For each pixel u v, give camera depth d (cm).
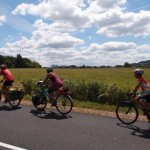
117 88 1614
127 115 1109
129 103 1002
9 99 1315
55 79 1180
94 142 746
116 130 878
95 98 1659
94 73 5947
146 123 990
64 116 1095
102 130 874
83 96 1706
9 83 1324
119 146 715
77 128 896
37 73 5684
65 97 1156
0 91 1346
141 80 968
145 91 955
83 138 782
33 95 1265
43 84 1209
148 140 774
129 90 1584
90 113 1172
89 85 1689
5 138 774
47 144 724
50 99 1190
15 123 958
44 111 1198
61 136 799
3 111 1189
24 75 4869
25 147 698
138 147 710
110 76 4856
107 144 730
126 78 4328
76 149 687
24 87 1958
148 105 958
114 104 1590
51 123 965
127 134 833
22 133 828
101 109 1330
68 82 1797
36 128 891
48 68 1197
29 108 1272
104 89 1648
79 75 5103
